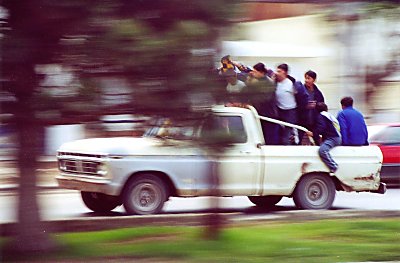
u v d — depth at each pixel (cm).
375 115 870
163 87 902
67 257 1147
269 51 989
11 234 1184
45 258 1135
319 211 1692
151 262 1123
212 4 876
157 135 1021
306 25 872
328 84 888
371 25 859
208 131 1000
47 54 909
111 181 1712
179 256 1159
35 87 934
